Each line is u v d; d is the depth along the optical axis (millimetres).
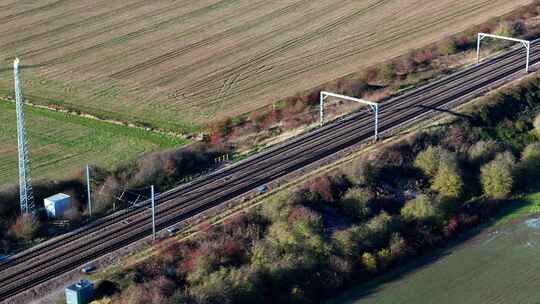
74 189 137250
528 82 168500
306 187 132250
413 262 122250
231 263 115875
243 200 131625
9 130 165000
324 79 182875
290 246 118312
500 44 193000
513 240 127562
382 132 151625
